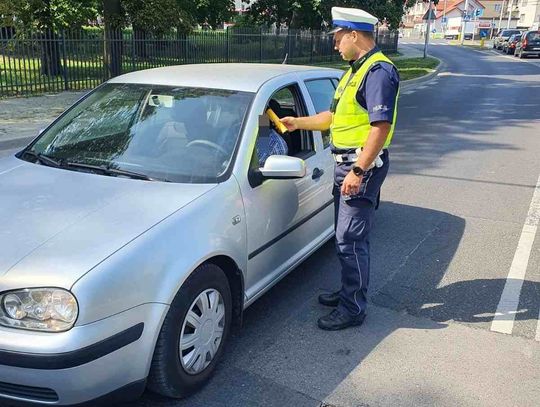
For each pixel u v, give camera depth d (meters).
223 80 3.72
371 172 3.27
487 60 34.50
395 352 3.33
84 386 2.32
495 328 3.64
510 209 6.18
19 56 13.06
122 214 2.72
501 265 4.66
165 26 17.19
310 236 4.14
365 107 3.22
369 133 3.13
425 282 4.32
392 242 5.15
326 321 3.56
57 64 13.86
